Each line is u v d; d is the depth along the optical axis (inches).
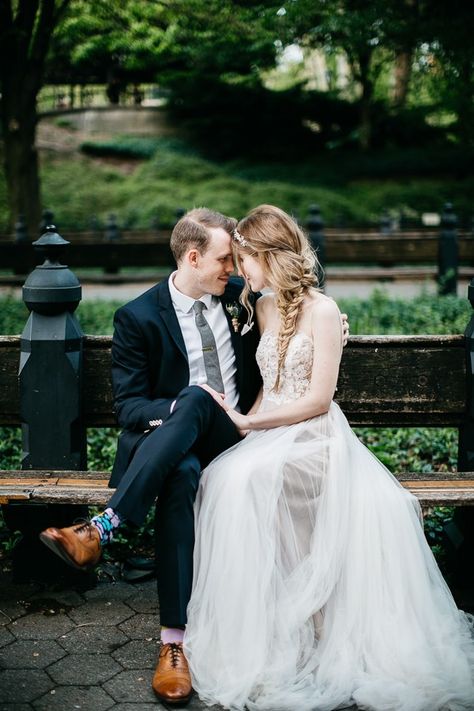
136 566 131.7
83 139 1129.4
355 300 352.2
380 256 410.6
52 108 1246.3
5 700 98.1
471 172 1052.5
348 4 390.3
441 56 413.1
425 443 185.3
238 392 123.5
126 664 107.0
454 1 385.4
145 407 112.8
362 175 1063.0
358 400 132.7
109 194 986.7
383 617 104.6
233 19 404.8
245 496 104.9
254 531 103.8
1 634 114.1
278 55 440.5
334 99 1130.7
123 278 471.2
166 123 1170.0
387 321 292.4
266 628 101.4
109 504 103.4
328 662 102.9
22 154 508.1
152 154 1090.1
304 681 101.0
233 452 112.5
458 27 384.2
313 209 394.0
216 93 1109.1
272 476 107.0
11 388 133.6
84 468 135.8
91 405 132.3
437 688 97.9
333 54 413.1
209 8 408.2
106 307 340.2
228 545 103.1
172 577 103.3
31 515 126.0
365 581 105.4
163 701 98.3
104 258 398.0
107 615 119.8
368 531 106.4
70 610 121.2
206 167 1054.4
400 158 1068.5
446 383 132.6
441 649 102.7
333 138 1141.1
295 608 104.0
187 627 104.0
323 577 105.1
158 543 104.7
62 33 484.4
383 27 381.4
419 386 132.7
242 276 119.3
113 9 465.4
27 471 125.2
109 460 176.2
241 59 450.9
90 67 1098.1
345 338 121.4
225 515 104.3
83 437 133.9
